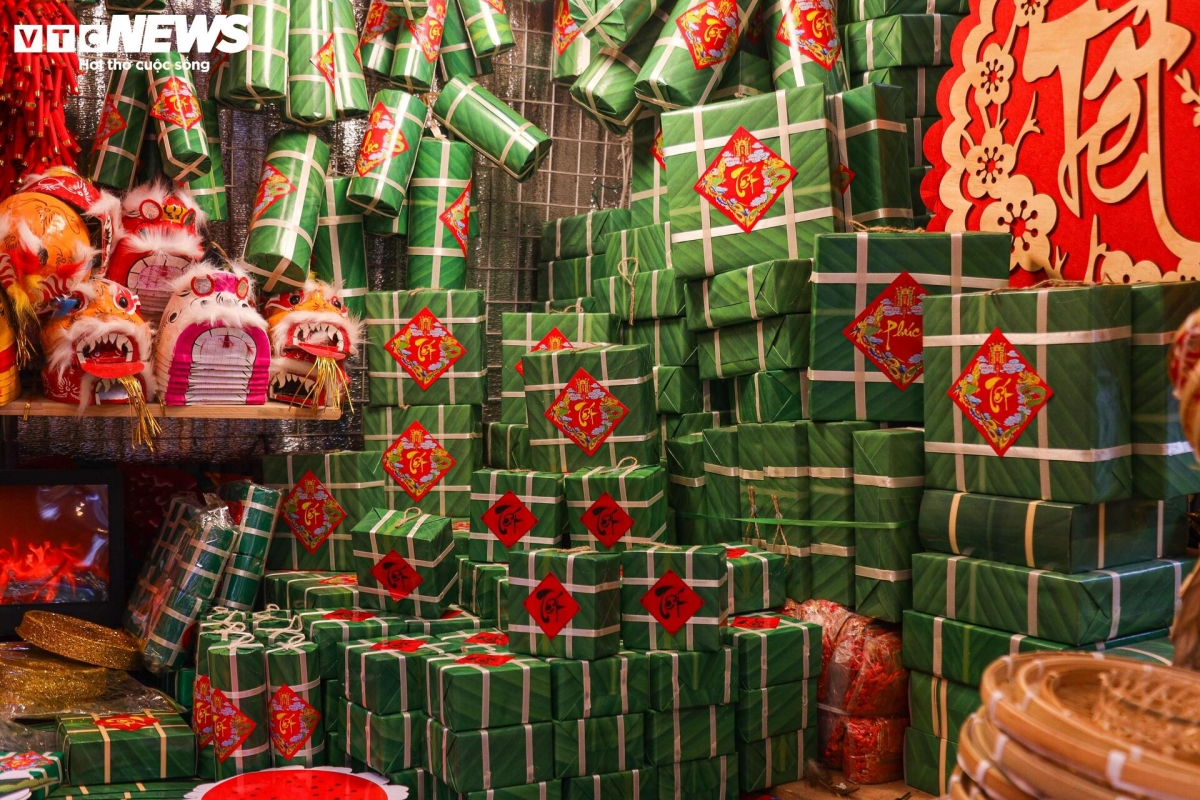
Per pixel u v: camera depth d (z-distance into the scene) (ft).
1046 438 6.36
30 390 8.41
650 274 9.41
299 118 9.65
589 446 8.38
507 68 11.50
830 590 7.71
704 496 8.79
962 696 6.71
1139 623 6.34
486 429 10.48
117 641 8.59
